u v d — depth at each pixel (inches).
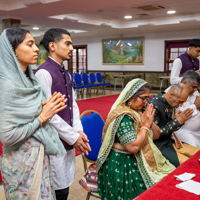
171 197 51.6
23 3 270.5
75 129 80.2
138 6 317.7
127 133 68.8
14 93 50.4
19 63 55.5
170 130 89.6
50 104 55.6
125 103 76.2
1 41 52.9
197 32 458.0
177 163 87.8
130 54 538.0
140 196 52.1
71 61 642.2
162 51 500.7
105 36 567.8
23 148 54.5
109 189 74.5
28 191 54.6
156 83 515.8
